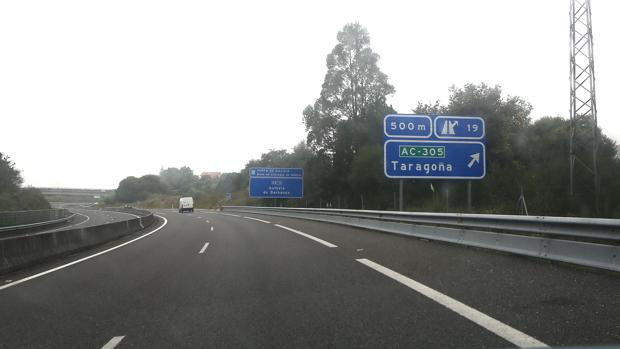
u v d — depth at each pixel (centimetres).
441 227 1534
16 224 3328
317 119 5547
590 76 2709
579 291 714
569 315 592
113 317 676
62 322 655
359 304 702
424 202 3312
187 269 1112
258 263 1170
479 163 2161
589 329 533
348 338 543
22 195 6203
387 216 2012
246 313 675
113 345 547
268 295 790
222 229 2555
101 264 1263
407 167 2133
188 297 798
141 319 661
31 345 554
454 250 1277
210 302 754
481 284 806
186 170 16938
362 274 955
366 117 5119
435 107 3881
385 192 4153
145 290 870
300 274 984
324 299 744
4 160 6581
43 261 1351
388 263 1091
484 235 1245
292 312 670
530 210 2520
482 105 3525
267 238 1867
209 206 9544
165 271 1092
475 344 502
